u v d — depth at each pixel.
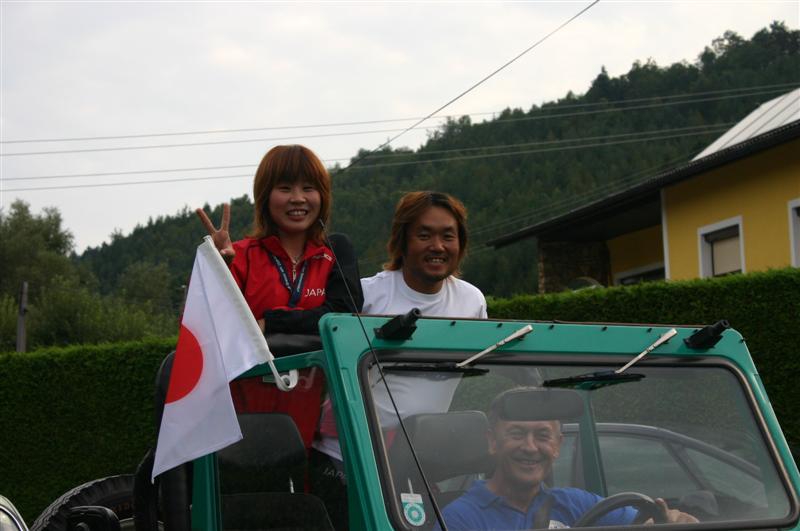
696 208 17.00
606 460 3.41
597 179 66.44
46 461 13.01
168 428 3.42
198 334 3.47
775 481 3.50
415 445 3.17
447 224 4.34
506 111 82.31
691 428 3.52
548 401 3.38
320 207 4.22
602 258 21.62
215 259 3.51
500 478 3.26
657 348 3.58
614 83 89.75
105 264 83.88
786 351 9.44
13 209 55.50
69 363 13.07
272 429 3.45
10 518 4.64
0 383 13.19
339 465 3.18
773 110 19.75
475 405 3.30
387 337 3.26
